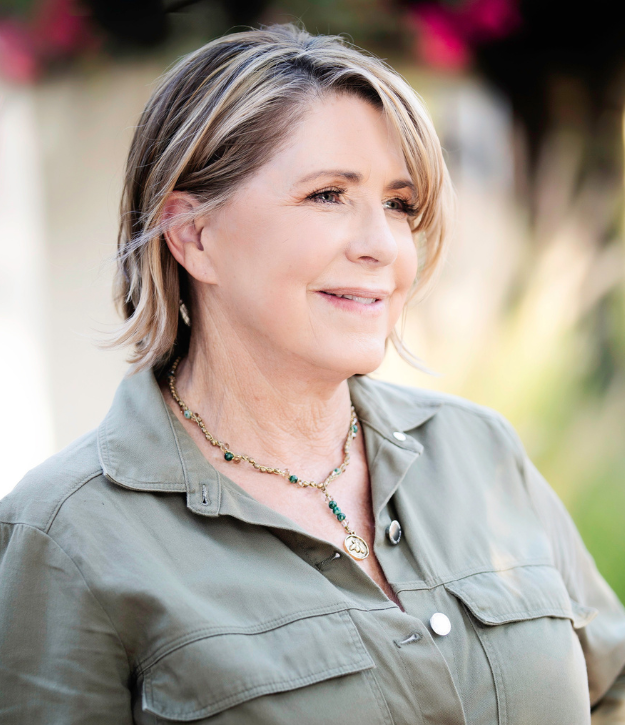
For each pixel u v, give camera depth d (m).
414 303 2.15
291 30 1.98
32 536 1.59
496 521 1.97
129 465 1.69
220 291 1.78
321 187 1.66
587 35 4.31
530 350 4.57
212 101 1.69
